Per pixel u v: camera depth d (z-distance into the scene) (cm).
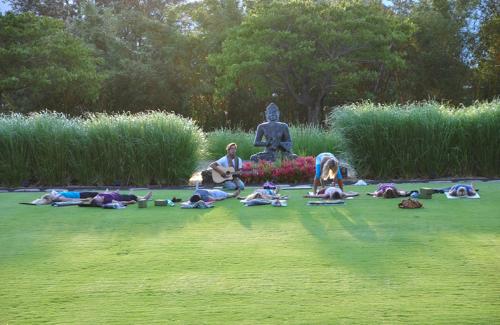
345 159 1395
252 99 3978
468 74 3838
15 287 443
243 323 357
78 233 665
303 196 995
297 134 1830
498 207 821
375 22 3200
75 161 1316
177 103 3881
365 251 548
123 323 361
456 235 618
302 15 3100
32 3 4653
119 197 923
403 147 1333
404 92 3903
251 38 3206
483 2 4041
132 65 3631
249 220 741
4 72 2970
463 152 1345
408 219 724
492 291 416
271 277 461
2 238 639
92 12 3947
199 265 504
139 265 507
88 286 444
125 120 1354
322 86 3331
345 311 376
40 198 989
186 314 376
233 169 1170
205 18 3984
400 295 409
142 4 4912
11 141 1293
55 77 2988
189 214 802
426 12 3812
